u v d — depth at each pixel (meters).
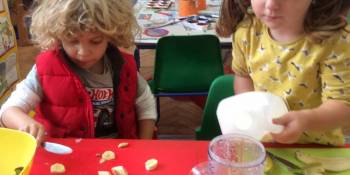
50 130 1.14
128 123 1.22
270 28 0.99
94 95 1.17
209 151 0.75
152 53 3.33
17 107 1.06
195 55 1.94
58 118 1.14
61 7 1.00
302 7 0.86
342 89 0.92
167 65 1.95
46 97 1.15
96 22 1.00
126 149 0.91
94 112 1.17
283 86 1.05
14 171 0.78
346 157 0.90
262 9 0.88
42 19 1.05
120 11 1.09
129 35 1.17
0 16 2.01
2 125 1.06
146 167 0.84
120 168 0.82
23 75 3.07
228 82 1.27
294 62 1.00
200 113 2.62
